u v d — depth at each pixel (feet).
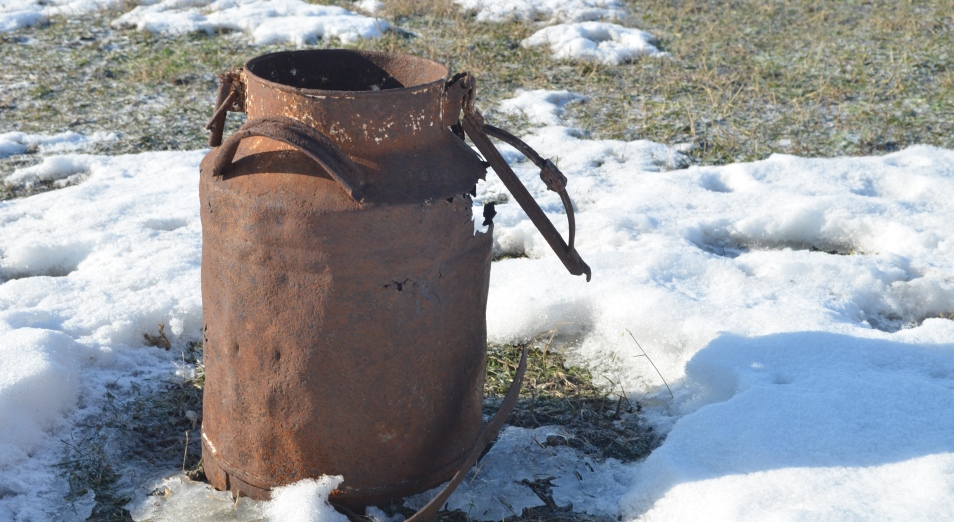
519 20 32.73
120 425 11.61
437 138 9.45
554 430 11.77
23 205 18.19
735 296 14.78
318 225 8.75
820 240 17.81
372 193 8.81
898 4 34.88
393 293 9.12
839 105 24.93
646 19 33.50
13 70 26.81
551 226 10.38
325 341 9.14
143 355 13.43
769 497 9.62
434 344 9.57
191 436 11.62
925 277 15.44
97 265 15.67
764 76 27.35
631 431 11.82
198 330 14.17
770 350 12.73
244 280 9.20
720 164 21.43
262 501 9.94
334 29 30.48
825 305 14.58
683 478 10.10
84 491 10.36
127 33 30.73
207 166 9.55
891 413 11.05
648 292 14.28
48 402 11.48
